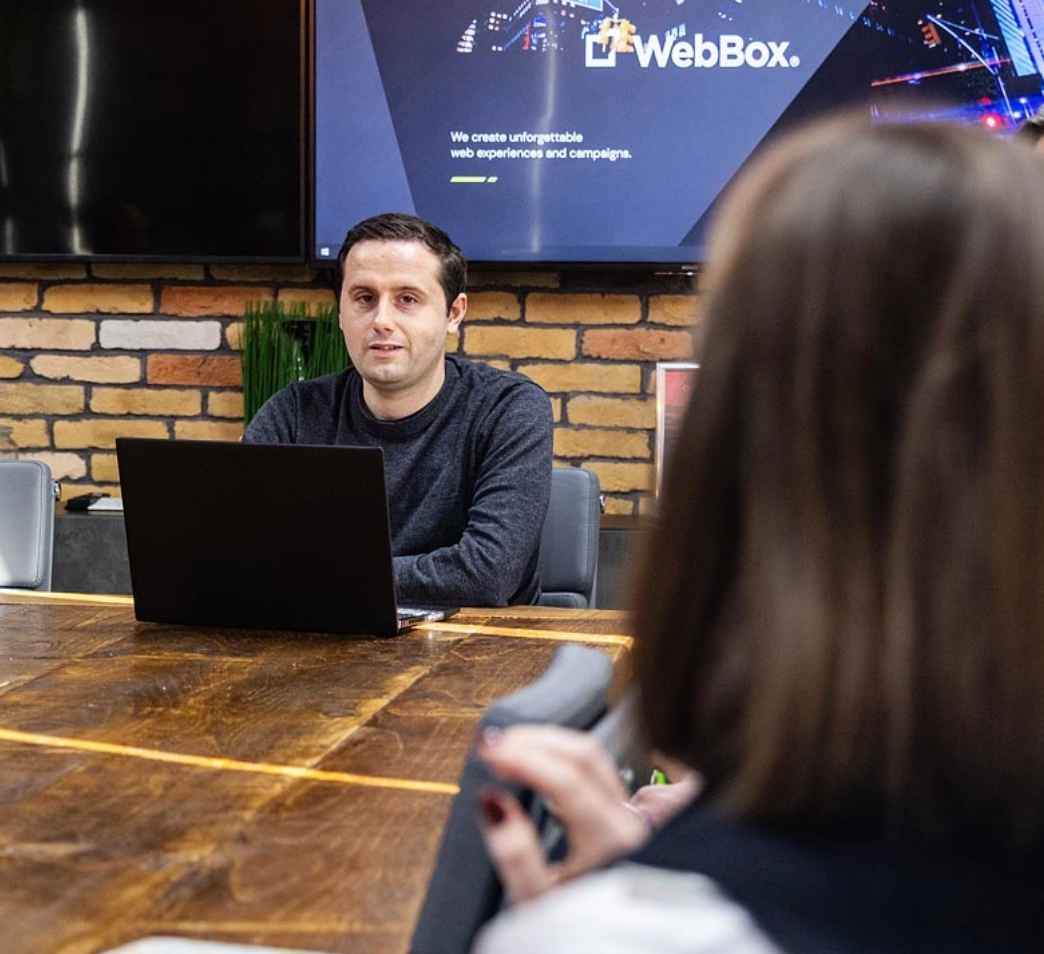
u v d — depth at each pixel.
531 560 2.28
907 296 0.45
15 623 1.84
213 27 3.26
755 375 0.46
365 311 2.30
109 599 2.06
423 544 2.32
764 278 0.46
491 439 2.30
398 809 1.04
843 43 3.14
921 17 3.12
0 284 3.42
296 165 3.27
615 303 3.32
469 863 0.76
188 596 1.81
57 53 3.30
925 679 0.43
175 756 1.19
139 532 1.80
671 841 0.44
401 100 3.24
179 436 3.41
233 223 3.30
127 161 3.31
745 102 3.18
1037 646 0.43
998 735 0.43
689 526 0.48
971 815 0.43
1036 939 0.40
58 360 3.42
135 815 1.02
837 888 0.41
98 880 0.89
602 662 0.92
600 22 3.19
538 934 0.39
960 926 0.40
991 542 0.43
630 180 3.21
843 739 0.43
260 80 3.26
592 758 0.60
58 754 1.19
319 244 3.29
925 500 0.43
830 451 0.45
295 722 1.31
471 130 3.23
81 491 3.43
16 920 0.82
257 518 1.74
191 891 0.87
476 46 3.22
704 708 0.47
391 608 1.74
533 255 3.25
